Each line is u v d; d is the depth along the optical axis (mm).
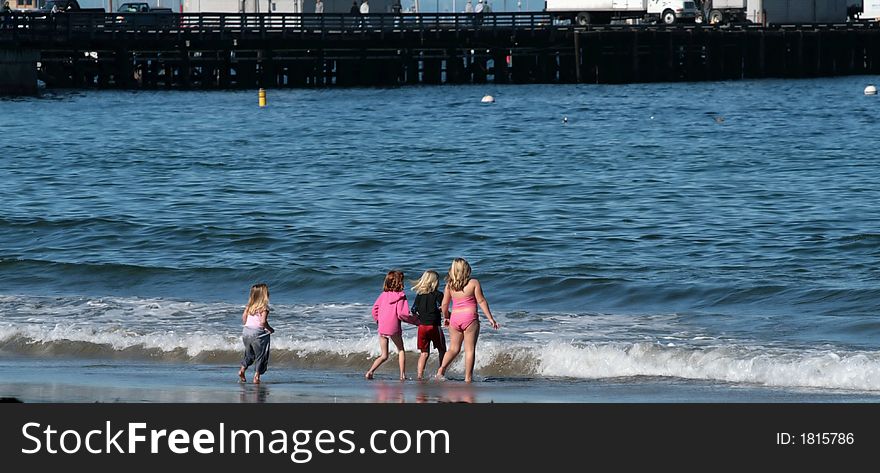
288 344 38031
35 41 190500
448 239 62844
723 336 38812
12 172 99188
